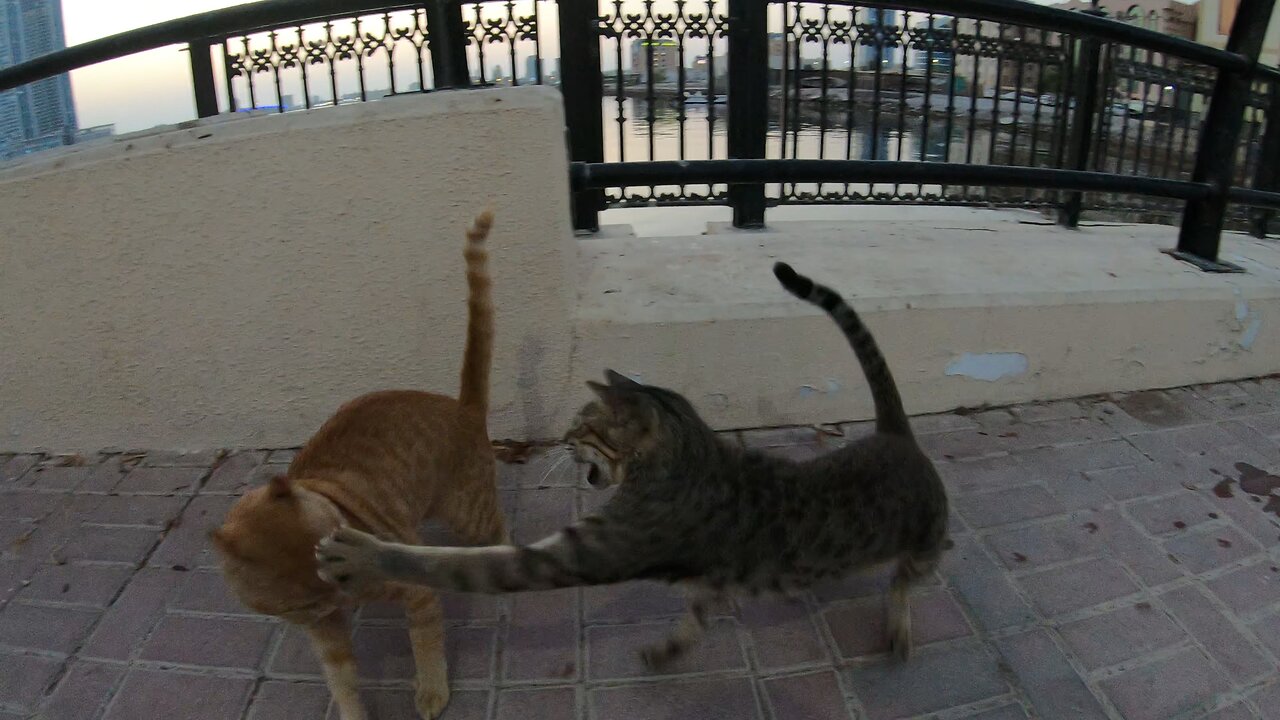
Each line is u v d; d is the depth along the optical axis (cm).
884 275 167
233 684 105
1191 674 109
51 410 146
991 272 171
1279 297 174
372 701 103
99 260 136
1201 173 185
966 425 159
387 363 144
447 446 107
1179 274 177
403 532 97
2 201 133
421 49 175
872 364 111
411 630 99
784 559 95
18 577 121
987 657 110
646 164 149
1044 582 123
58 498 137
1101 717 103
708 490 92
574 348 146
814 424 157
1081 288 164
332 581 79
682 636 105
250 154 131
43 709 102
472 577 80
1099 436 157
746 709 103
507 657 109
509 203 136
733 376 152
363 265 138
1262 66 195
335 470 95
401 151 132
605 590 120
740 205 212
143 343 142
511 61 188
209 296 139
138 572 122
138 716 101
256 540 80
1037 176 166
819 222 226
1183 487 144
